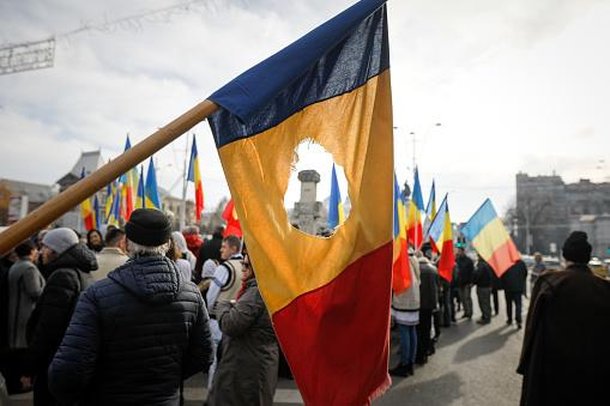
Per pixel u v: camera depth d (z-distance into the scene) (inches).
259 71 77.9
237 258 175.5
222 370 132.4
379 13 95.5
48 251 139.3
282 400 217.5
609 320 134.9
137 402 83.6
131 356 83.3
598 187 3410.4
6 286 215.0
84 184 61.3
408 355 263.0
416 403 216.8
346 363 85.4
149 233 89.5
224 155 84.3
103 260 164.4
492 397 226.1
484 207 448.8
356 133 91.7
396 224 248.1
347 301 86.7
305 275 86.5
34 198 2770.7
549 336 137.1
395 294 264.2
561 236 3240.7
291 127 89.5
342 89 92.7
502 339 371.6
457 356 312.3
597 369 130.9
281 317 84.1
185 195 856.3
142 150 65.8
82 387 80.8
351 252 88.1
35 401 130.1
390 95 92.5
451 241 357.1
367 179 89.9
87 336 80.3
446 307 428.5
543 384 136.6
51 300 128.5
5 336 213.6
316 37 83.1
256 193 85.4
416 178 380.5
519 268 435.8
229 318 128.1
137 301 85.3
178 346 89.4
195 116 71.4
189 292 94.3
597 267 729.0
